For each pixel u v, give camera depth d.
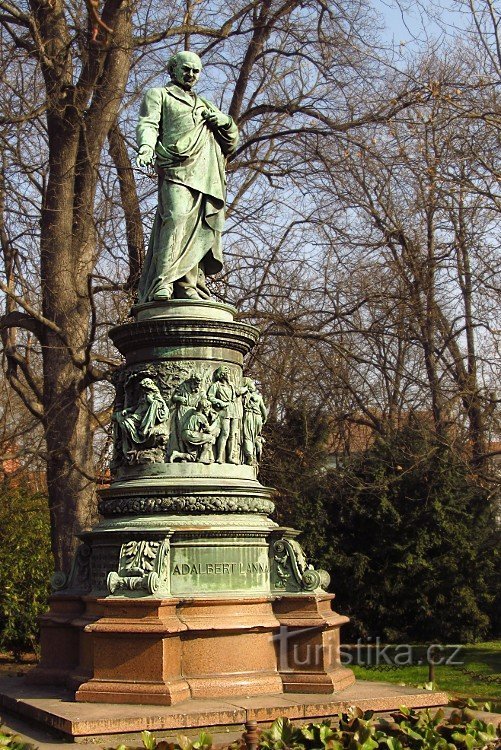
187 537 8.95
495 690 14.02
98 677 8.24
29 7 17.02
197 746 6.34
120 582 8.49
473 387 19.41
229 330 9.66
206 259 10.40
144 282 10.22
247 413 9.86
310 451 20.14
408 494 18.28
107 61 17.06
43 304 17.08
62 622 9.44
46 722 7.73
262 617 8.85
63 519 16.81
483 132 17.12
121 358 17.95
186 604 8.64
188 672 8.45
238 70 20.95
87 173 17.30
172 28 18.34
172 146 10.07
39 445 17.12
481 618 18.03
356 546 18.47
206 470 9.38
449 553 18.12
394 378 22.05
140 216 18.00
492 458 20.12
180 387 9.55
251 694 8.48
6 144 15.42
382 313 20.86
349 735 6.48
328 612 9.34
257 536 9.26
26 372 17.67
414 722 7.04
